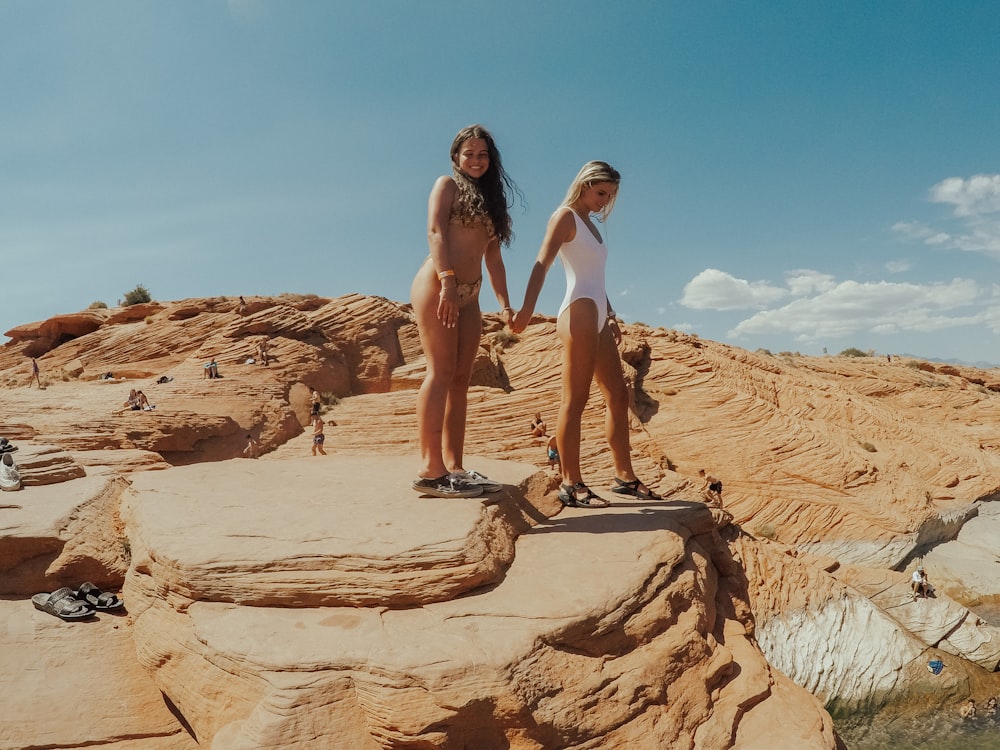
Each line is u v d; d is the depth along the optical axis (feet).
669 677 13.94
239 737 11.14
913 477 102.47
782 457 100.17
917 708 46.19
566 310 21.01
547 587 14.84
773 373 134.31
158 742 14.37
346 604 13.84
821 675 44.16
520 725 11.64
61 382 116.88
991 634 59.06
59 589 18.28
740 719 14.34
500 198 19.43
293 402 102.47
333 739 11.30
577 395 21.26
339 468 24.40
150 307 149.79
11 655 15.75
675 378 117.80
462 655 11.97
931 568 86.12
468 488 18.62
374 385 119.44
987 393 182.29
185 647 13.62
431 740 11.32
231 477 22.48
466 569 14.42
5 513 19.62
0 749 13.69
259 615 13.57
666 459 99.40
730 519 30.09
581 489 22.09
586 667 13.05
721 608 19.77
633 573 15.67
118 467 29.14
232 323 116.88
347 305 124.26
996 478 106.93
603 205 20.99
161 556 14.94
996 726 45.85
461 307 19.83
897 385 167.32
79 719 14.51
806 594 46.83
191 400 90.63
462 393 20.76
